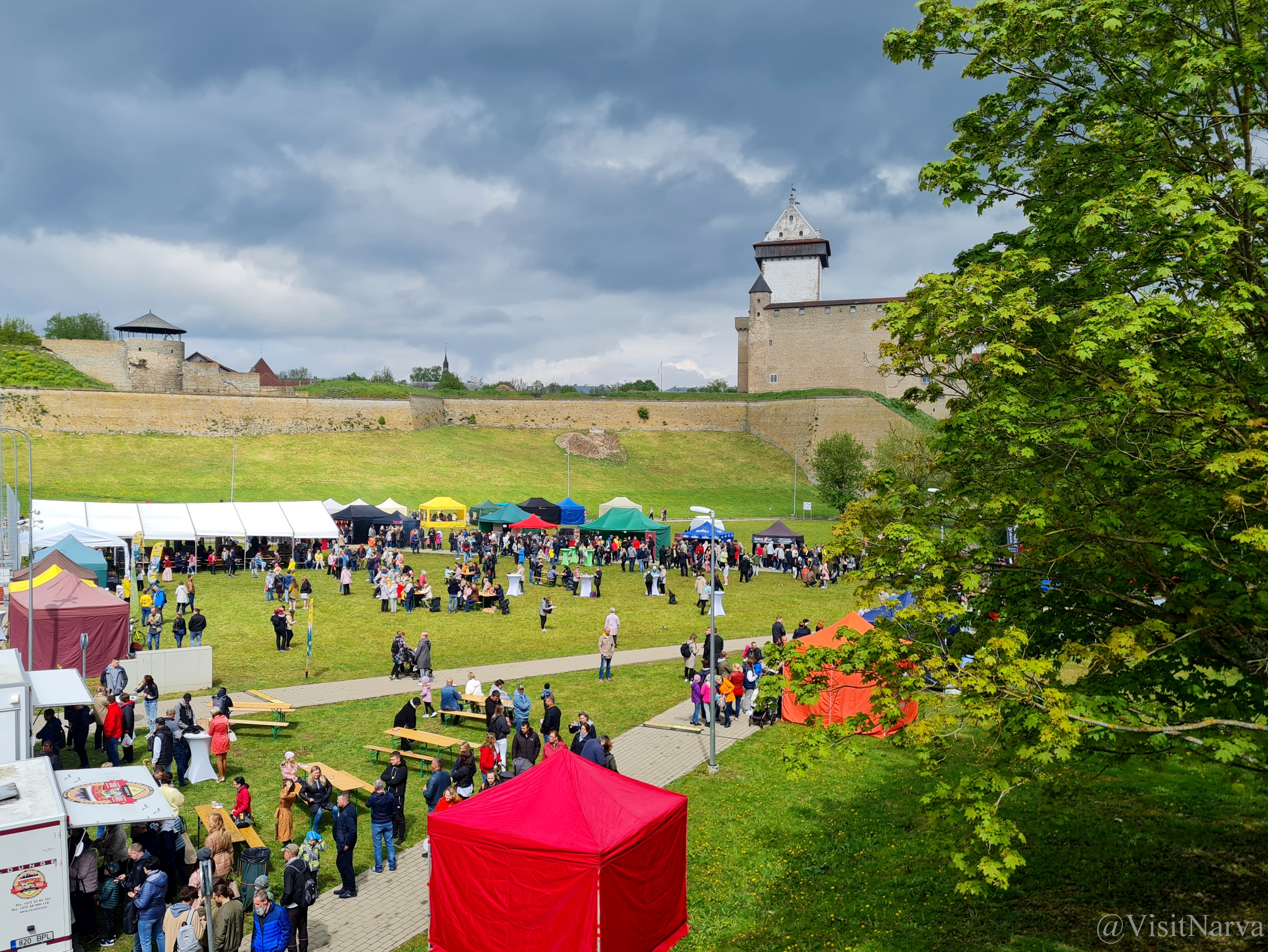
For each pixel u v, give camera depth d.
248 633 32.44
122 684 21.06
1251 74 10.15
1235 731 9.45
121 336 96.12
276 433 87.88
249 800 15.63
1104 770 11.35
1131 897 12.58
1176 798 15.93
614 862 10.64
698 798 17.83
